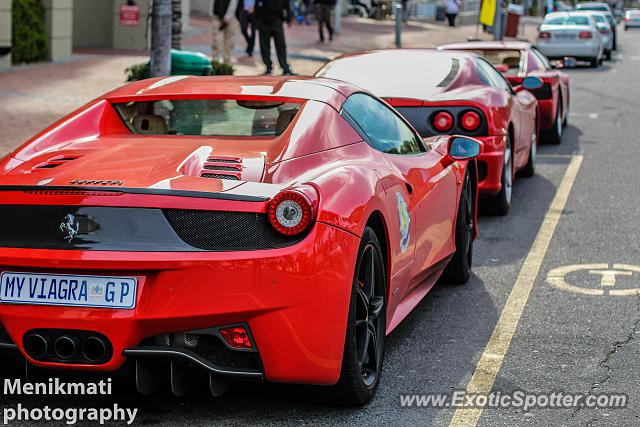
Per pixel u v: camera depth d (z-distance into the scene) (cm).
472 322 674
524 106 1195
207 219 449
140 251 443
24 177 479
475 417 497
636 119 1983
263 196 454
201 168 489
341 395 497
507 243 934
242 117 555
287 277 446
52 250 450
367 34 3975
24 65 2209
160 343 452
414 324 668
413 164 627
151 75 1481
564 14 3716
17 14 2184
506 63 1561
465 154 692
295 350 456
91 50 2711
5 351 471
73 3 2827
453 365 581
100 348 450
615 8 11444
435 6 5869
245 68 2378
